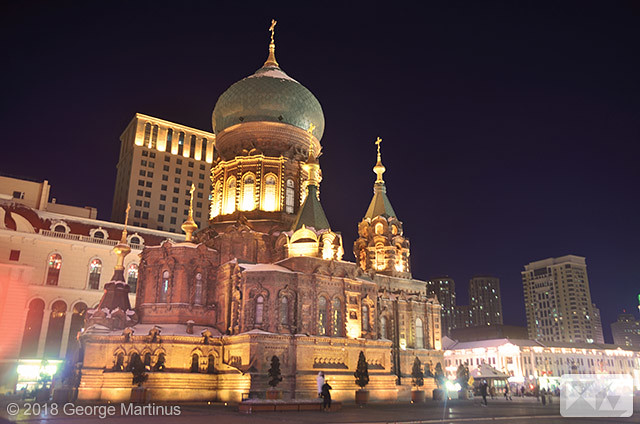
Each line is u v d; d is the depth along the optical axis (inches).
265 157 3319.4
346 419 1551.4
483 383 2608.3
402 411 2000.5
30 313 3932.1
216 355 2679.6
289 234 2987.2
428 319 3513.8
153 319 2827.3
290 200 3334.2
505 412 1996.8
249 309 2615.7
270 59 3806.6
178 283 2859.3
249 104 3400.6
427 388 3289.9
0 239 3927.2
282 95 3420.3
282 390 2354.8
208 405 2222.0
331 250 2930.6
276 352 2511.1
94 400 2421.3
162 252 2928.2
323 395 1913.1
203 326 2827.3
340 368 2677.2
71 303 4067.4
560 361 5935.0
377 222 3730.3
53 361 3887.8
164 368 2549.2
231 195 3358.8
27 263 3988.7
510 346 5595.5
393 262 3627.0
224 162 3410.4
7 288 3769.7
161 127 6663.4
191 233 3179.1
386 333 3287.4
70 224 4296.3
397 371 3221.0
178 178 6624.0
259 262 3058.6
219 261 3016.7
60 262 4131.4
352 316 2834.6
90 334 2588.6
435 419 1594.5
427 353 3417.8
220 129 3503.9
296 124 3440.0
